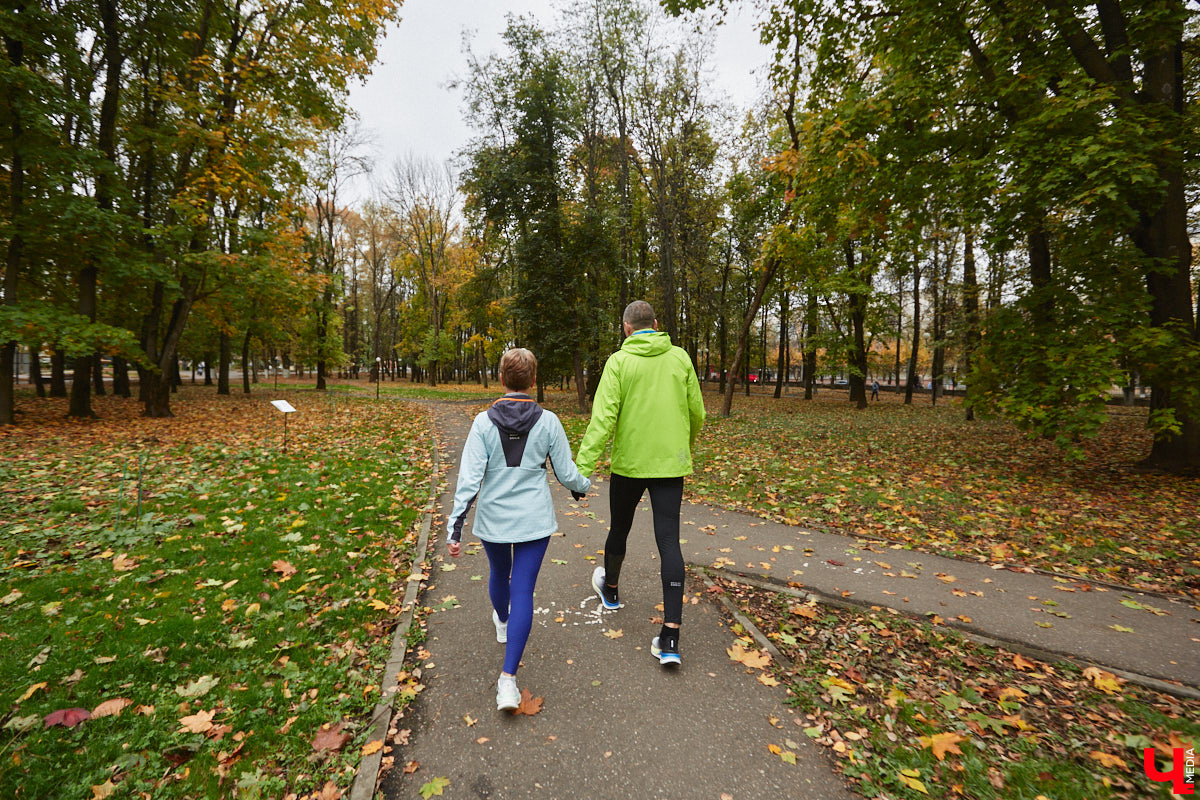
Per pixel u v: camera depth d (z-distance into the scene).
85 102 12.05
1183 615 3.40
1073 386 6.94
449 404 21.27
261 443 9.89
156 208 16.06
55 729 2.21
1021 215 7.47
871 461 8.70
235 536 4.65
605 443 2.85
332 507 5.54
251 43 14.66
